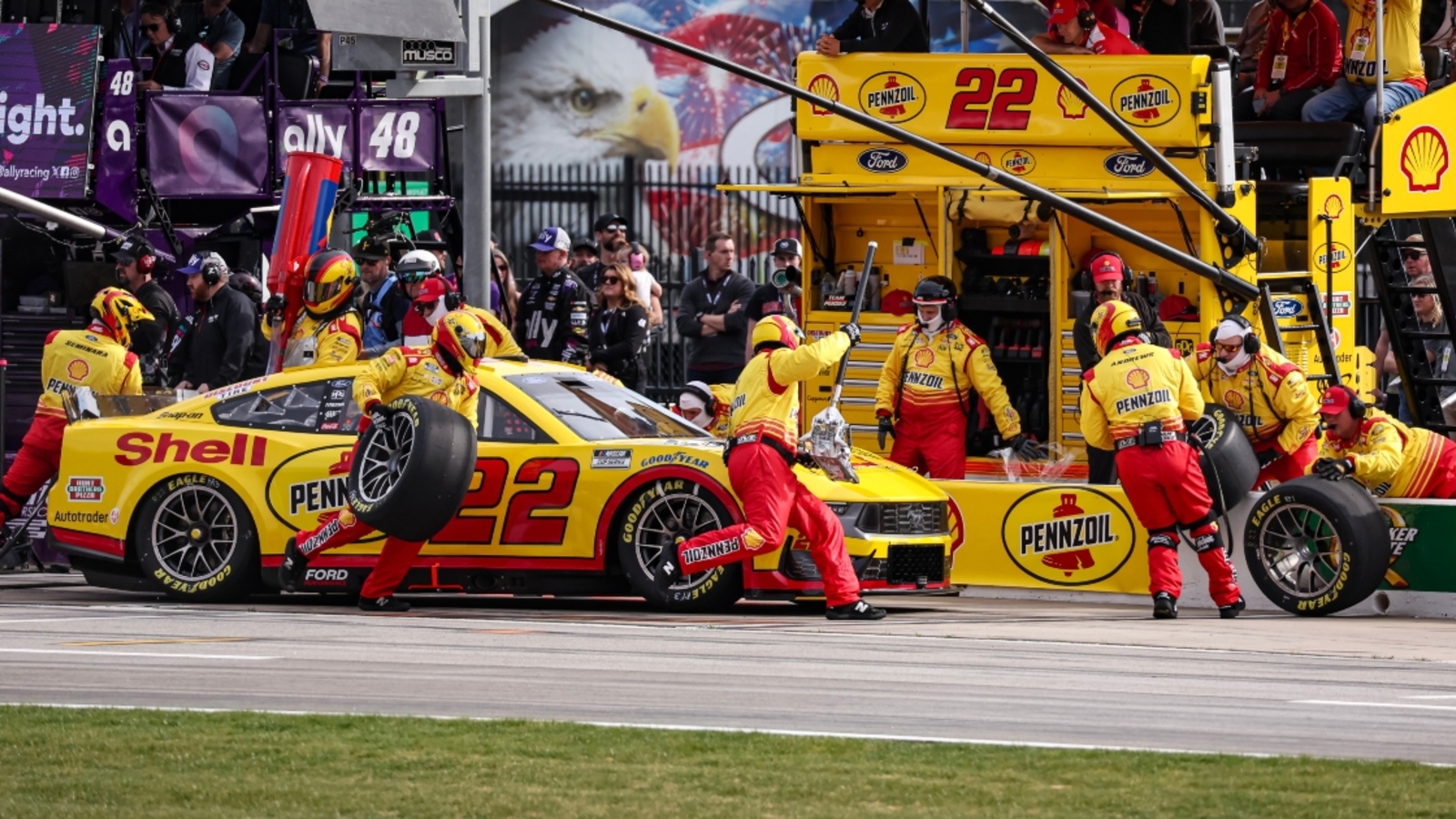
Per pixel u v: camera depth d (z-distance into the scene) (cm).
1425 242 4847
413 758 1983
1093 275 4134
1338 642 3164
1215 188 4384
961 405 4491
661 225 9575
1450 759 2045
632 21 9644
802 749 2039
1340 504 3622
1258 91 4853
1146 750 2059
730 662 2762
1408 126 4572
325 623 3272
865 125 3819
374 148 4934
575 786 1848
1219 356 4019
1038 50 3881
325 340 3934
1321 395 4566
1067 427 4575
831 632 3200
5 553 4453
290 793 1816
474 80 4625
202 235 5200
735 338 4959
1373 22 4641
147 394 4112
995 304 4691
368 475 3481
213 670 2653
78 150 4806
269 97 4872
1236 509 3894
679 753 2017
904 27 4744
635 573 3516
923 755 2006
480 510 3575
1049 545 4034
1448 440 3912
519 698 2416
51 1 5334
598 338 4788
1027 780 1883
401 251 4825
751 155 9650
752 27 9631
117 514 3738
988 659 2852
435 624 3266
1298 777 1895
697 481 3456
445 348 3488
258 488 3659
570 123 9681
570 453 3550
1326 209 4556
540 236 4797
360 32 4353
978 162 3891
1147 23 4609
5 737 2089
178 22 5181
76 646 2919
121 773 1911
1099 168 4519
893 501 3603
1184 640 3164
